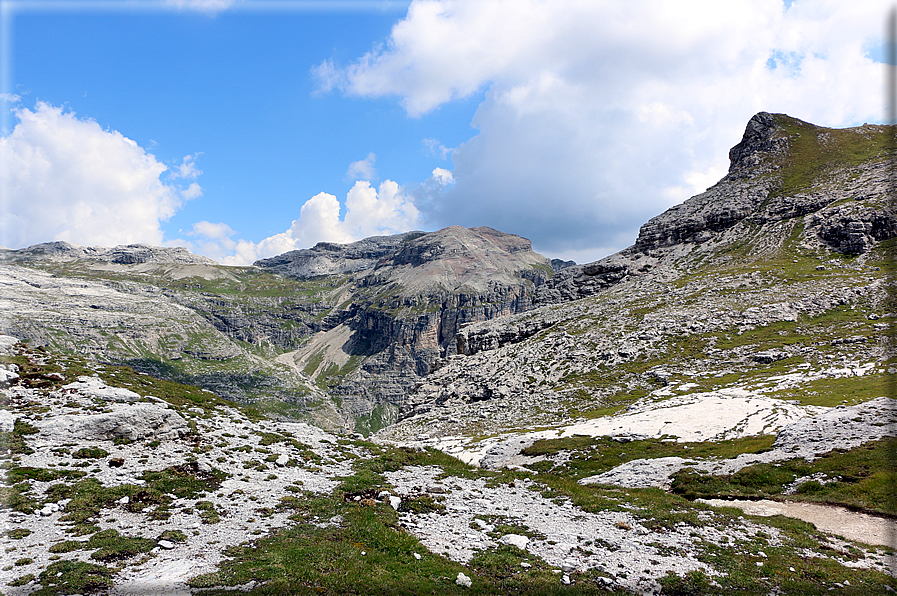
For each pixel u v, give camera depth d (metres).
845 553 26.52
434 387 175.75
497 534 27.17
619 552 25.44
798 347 110.19
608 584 21.33
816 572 23.59
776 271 164.12
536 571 22.22
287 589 18.42
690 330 137.12
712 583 21.83
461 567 22.25
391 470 40.78
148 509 25.86
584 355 143.75
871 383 73.56
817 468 41.56
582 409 111.06
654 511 33.41
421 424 138.12
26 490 25.75
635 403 100.12
